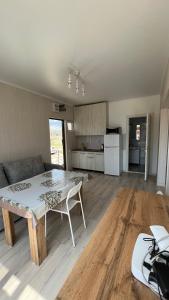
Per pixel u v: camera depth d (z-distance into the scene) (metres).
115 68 2.55
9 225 1.89
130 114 4.93
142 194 1.42
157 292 0.56
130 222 1.00
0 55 2.07
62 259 1.71
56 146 5.20
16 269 1.60
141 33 1.67
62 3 1.26
